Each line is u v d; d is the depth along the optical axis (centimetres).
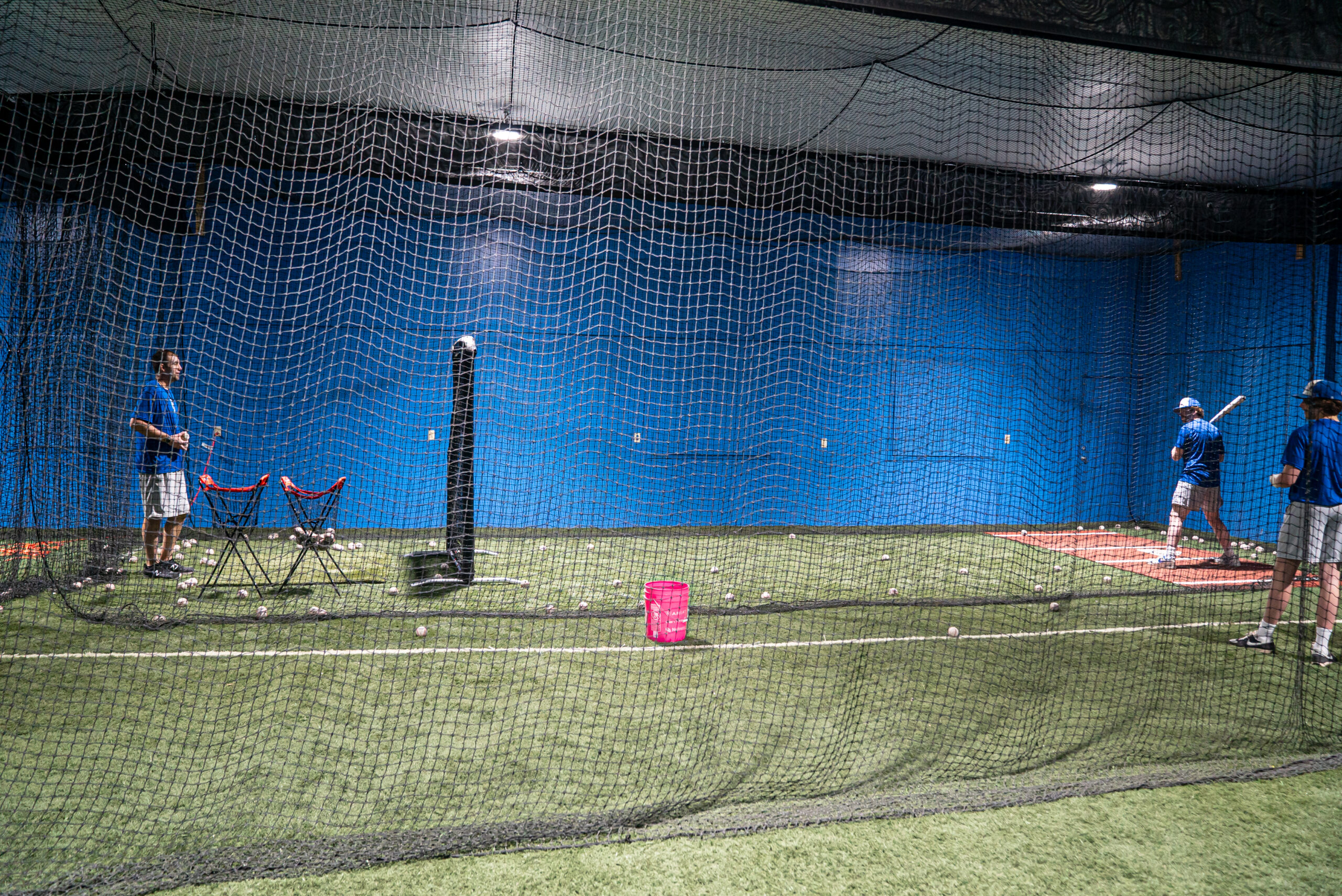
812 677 462
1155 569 872
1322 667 493
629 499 1094
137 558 747
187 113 711
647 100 804
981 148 898
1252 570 862
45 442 636
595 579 764
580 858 263
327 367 1004
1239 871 263
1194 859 270
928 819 295
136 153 702
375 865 256
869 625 596
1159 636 572
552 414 1069
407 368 1033
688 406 1109
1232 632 584
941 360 1191
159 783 311
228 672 447
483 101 802
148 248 894
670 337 1101
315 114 737
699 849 271
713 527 1112
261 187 957
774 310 1128
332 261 1002
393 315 1023
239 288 970
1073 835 285
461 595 670
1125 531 1220
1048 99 756
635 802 302
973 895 246
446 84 766
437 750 348
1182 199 869
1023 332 1225
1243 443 1099
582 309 1075
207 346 959
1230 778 332
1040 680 464
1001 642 550
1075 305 1249
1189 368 1202
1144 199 877
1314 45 353
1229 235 864
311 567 783
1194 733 387
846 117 832
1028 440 1233
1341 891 253
